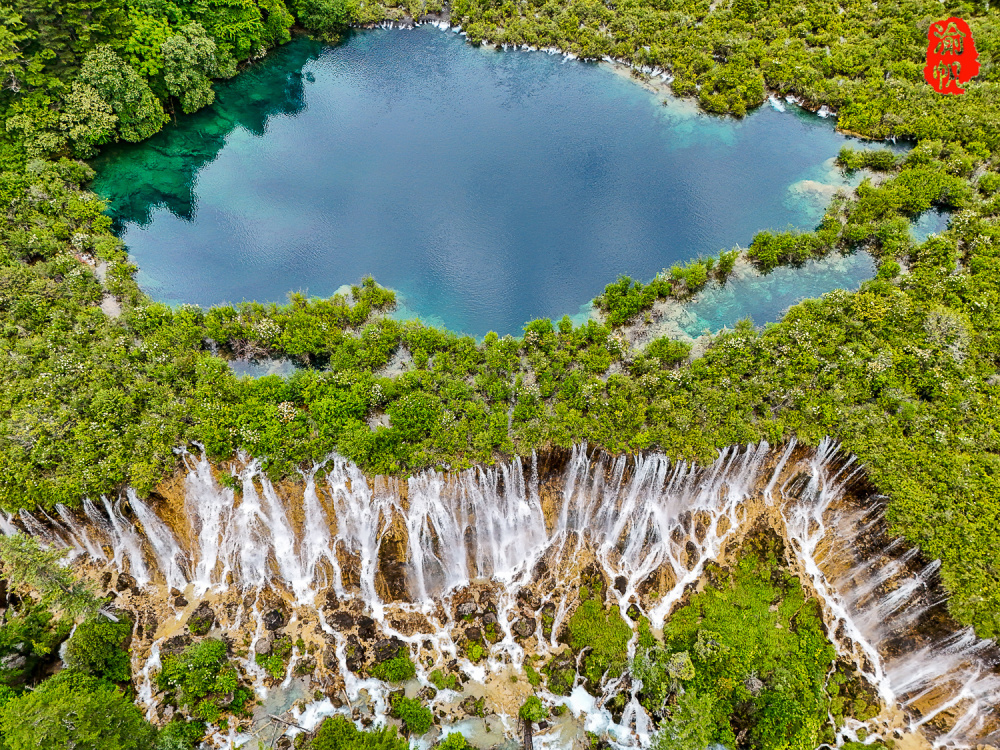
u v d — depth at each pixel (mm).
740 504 57500
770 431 55344
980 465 54188
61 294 65250
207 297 71938
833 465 56000
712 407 56969
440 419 56125
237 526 54750
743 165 87812
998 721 48438
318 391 57719
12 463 52344
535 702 50594
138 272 73938
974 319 63562
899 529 52031
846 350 60688
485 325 69562
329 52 108688
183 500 53875
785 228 78812
